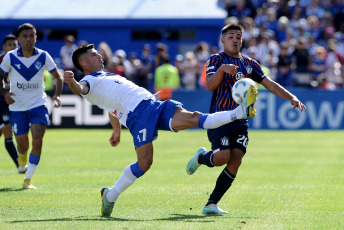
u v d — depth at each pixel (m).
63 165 29.34
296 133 48.44
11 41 25.88
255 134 47.59
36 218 16.80
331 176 26.48
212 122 16.22
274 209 18.62
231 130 17.50
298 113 51.09
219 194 17.80
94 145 38.78
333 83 55.72
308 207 19.00
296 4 66.12
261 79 18.22
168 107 16.92
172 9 65.75
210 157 17.47
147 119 16.89
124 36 65.62
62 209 18.33
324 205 19.39
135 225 15.70
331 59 55.81
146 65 56.69
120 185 16.91
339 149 37.62
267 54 55.59
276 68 54.47
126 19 64.94
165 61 52.00
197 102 51.47
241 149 17.66
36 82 22.80
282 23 61.81
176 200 20.09
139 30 65.88
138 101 17.17
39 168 28.20
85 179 24.94
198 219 16.78
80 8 66.56
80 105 51.25
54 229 15.12
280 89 18.02
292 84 53.91
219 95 17.83
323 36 62.94
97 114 51.25
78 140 41.94
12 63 22.50
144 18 65.06
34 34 22.50
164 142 41.41
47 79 52.12
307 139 43.75
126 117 17.28
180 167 29.00
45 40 66.50
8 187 22.59
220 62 17.92
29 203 19.31
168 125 16.81
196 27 65.06
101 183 23.88
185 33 65.75
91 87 17.34
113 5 66.94
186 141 42.06
